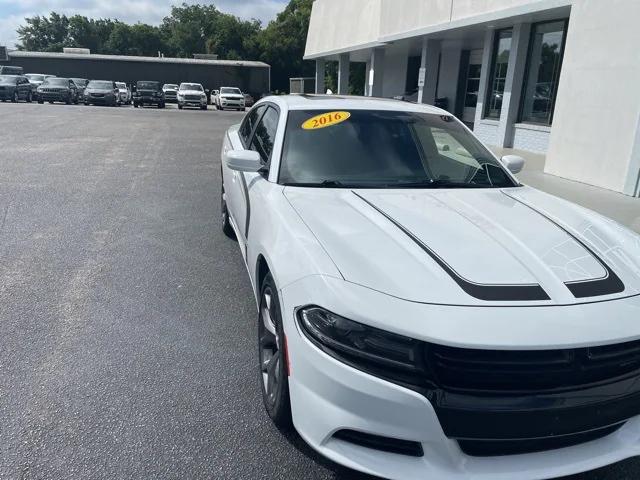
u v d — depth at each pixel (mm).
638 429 2225
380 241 2438
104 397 2910
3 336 3553
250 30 75312
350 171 3428
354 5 22969
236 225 4465
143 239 5801
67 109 28406
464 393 1942
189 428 2680
